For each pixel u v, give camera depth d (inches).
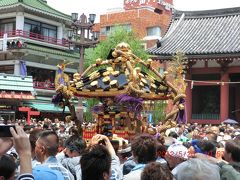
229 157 259.9
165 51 1471.5
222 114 1391.5
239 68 1393.9
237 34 1520.7
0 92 1493.6
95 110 451.2
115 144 313.7
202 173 156.0
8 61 1817.2
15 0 1861.5
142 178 162.1
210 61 1439.5
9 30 1867.6
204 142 306.2
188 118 1435.8
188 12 1716.3
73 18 1222.3
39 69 1913.1
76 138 281.6
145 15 2279.8
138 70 405.1
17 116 1561.3
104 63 439.5
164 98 461.1
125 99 392.5
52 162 214.8
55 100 447.5
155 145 232.5
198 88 1553.9
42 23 1943.9
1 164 161.9
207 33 1577.3
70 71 2006.6
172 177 162.2
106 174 177.5
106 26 2379.4
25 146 152.2
